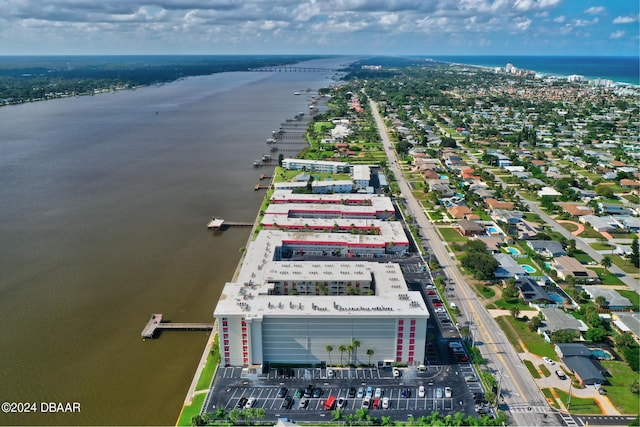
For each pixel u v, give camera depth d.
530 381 194.50
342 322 198.50
